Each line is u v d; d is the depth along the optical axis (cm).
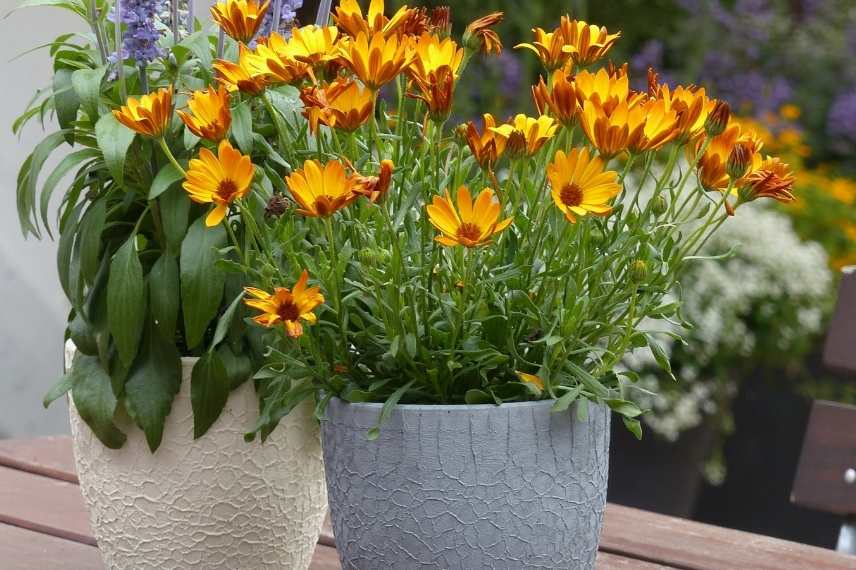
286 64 155
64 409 364
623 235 158
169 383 166
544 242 160
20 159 346
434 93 154
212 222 151
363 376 158
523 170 154
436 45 158
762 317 394
